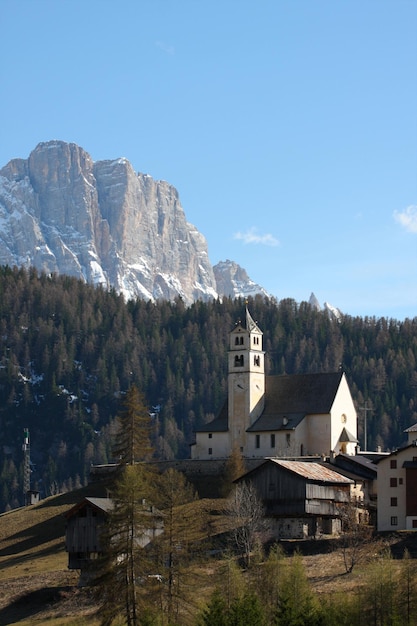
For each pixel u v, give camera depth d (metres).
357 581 148.25
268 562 137.00
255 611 120.94
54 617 154.75
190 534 136.12
